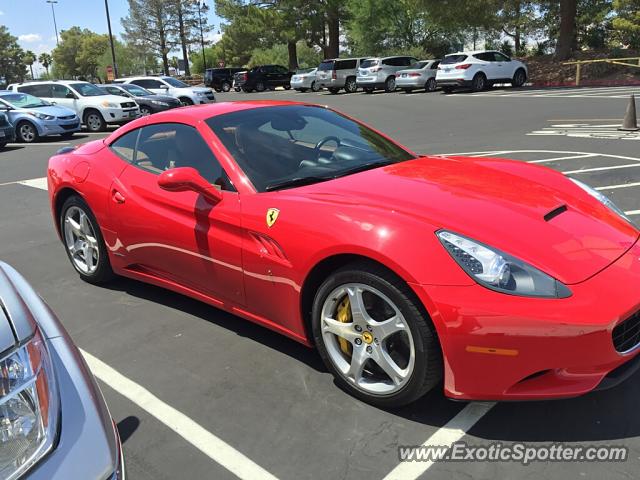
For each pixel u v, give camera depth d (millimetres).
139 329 3623
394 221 2447
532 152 9094
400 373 2469
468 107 17656
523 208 2621
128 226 3744
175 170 3045
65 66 117000
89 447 1497
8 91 18938
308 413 2633
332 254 2529
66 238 4547
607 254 2398
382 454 2326
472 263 2256
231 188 3139
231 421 2615
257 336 3426
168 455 2408
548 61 30062
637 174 7051
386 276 2381
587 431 2391
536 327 2119
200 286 3426
